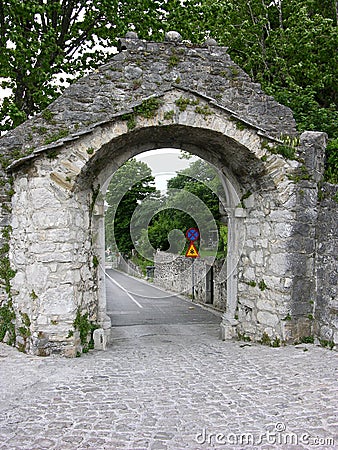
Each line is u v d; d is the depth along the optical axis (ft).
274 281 25.16
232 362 22.24
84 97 23.32
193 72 24.23
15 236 24.73
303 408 15.79
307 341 24.72
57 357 22.56
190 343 27.30
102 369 21.01
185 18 43.62
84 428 14.33
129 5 40.27
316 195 25.12
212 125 23.91
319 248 24.82
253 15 48.32
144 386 18.53
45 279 22.61
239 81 24.82
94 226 26.53
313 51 42.27
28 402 16.58
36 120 23.25
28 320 23.25
